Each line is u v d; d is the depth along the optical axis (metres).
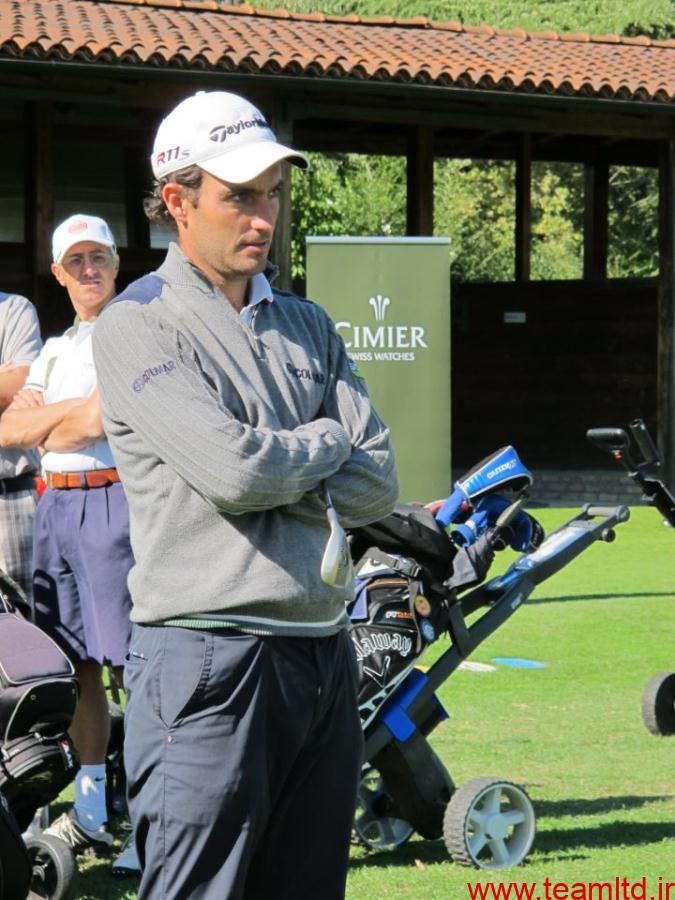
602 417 25.28
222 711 3.19
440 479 14.59
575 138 27.02
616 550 15.98
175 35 18.59
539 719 8.01
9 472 6.07
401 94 19.17
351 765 3.44
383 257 14.42
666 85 20.03
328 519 3.31
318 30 20.84
